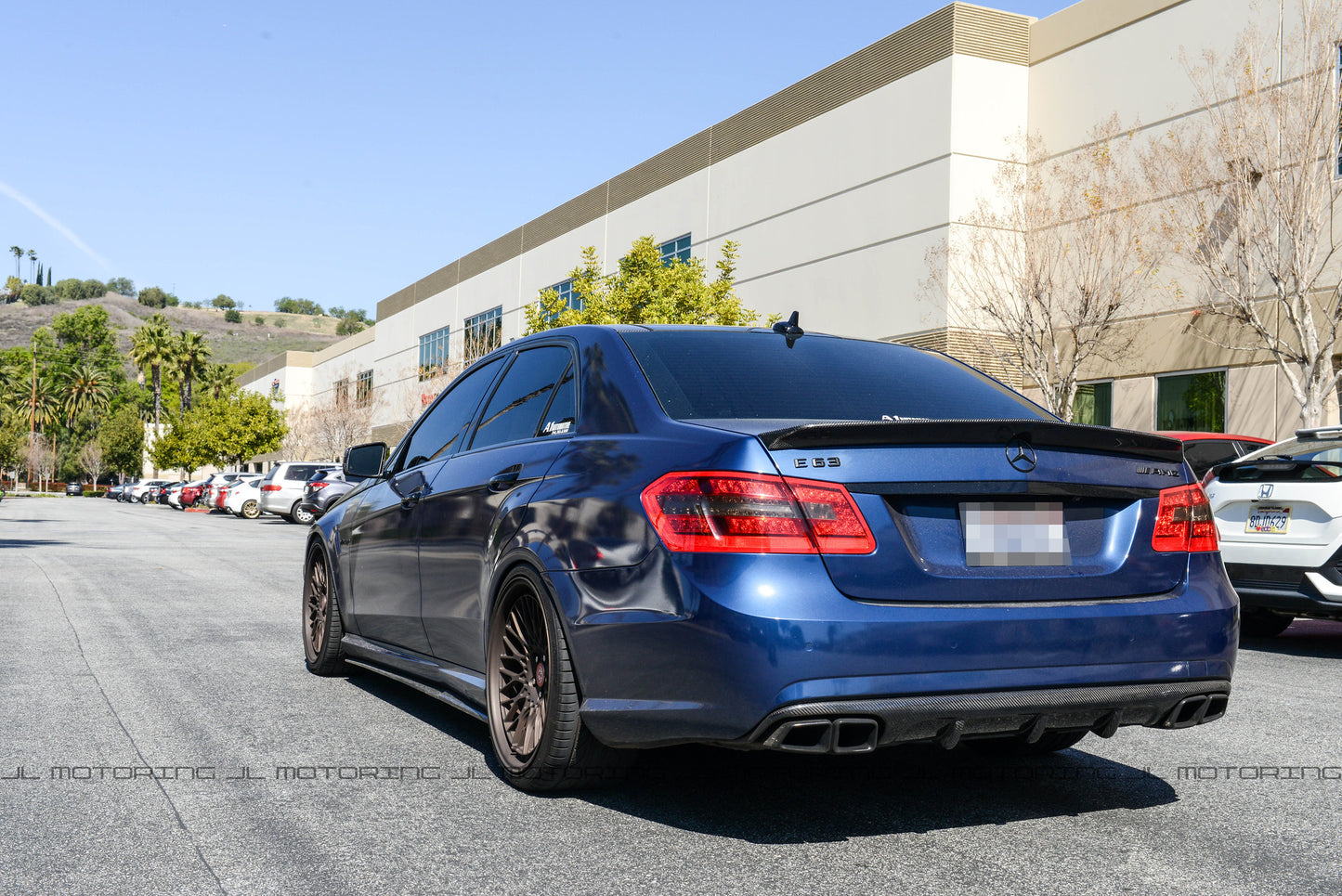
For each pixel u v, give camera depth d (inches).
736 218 1074.1
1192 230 643.5
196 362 3444.9
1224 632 125.8
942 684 112.6
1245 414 676.1
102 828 126.6
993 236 809.5
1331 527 260.1
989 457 119.8
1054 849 120.6
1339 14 588.1
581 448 139.5
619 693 122.9
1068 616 118.0
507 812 133.2
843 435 115.8
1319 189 577.3
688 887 108.3
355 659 216.2
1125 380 758.5
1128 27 761.6
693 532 115.6
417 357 1975.9
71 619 312.0
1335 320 574.2
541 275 1502.2
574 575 129.3
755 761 158.2
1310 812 135.0
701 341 155.3
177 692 207.8
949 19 825.5
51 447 4407.0
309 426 2459.4
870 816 132.2
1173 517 128.0
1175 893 107.3
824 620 110.0
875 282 896.9
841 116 936.3
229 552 637.9
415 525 179.6
